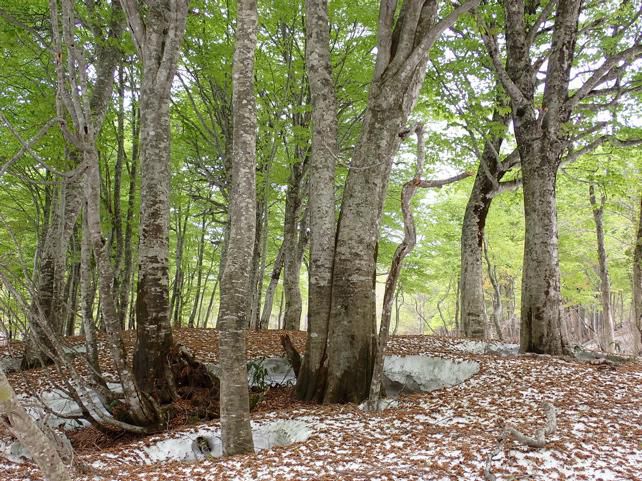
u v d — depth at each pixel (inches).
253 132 222.2
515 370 343.9
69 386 245.0
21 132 444.1
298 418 265.0
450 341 524.1
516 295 1123.9
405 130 271.1
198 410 298.8
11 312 210.2
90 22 386.6
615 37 445.4
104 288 248.8
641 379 319.6
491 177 521.7
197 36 456.1
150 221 315.3
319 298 326.3
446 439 203.6
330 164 333.4
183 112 585.3
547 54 459.5
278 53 516.7
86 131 229.3
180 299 806.5
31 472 182.9
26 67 454.3
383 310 275.3
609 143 523.2
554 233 411.5
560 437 198.5
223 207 620.1
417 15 321.4
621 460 173.6
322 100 332.2
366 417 256.7
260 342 495.5
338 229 327.0
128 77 592.4
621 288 992.2
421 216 801.6
